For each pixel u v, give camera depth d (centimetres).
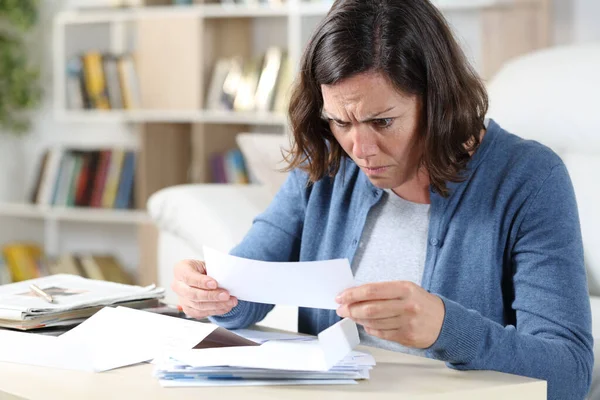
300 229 174
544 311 136
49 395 116
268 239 173
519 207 145
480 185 149
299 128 155
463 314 123
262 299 138
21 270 431
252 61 380
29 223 457
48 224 461
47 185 430
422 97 136
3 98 433
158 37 392
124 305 159
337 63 131
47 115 456
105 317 148
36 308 145
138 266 441
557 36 339
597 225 234
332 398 113
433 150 139
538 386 121
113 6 409
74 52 421
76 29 422
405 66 132
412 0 135
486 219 147
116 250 446
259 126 404
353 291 120
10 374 126
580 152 254
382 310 118
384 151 137
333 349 120
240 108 379
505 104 267
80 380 122
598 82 255
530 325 136
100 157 421
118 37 435
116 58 410
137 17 396
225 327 158
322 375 120
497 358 125
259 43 400
